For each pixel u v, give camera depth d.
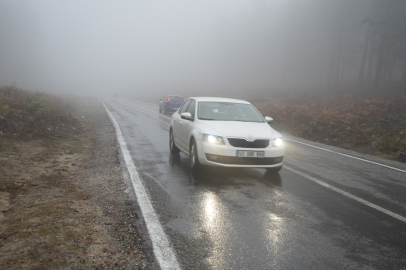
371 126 12.59
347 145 11.15
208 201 4.63
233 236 3.48
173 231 3.56
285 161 7.86
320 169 7.11
